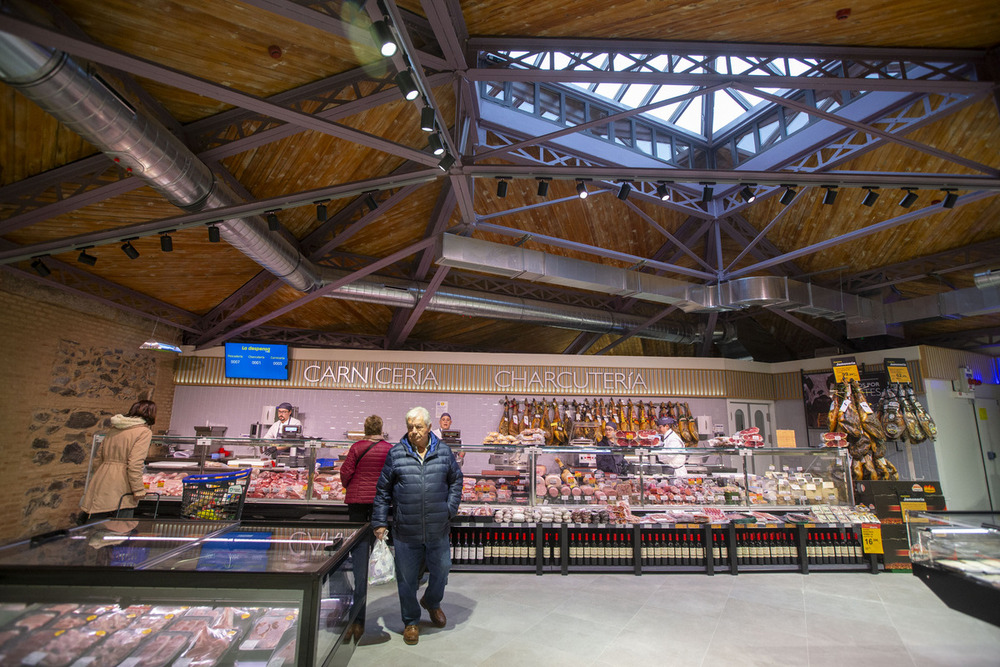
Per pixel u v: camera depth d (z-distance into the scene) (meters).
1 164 4.59
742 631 3.88
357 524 3.43
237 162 6.03
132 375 8.63
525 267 8.20
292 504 5.59
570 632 3.82
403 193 7.56
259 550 2.79
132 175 4.98
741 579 5.20
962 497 9.52
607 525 5.34
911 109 7.12
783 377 11.38
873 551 5.51
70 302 7.39
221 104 4.94
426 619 4.04
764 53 5.27
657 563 5.47
